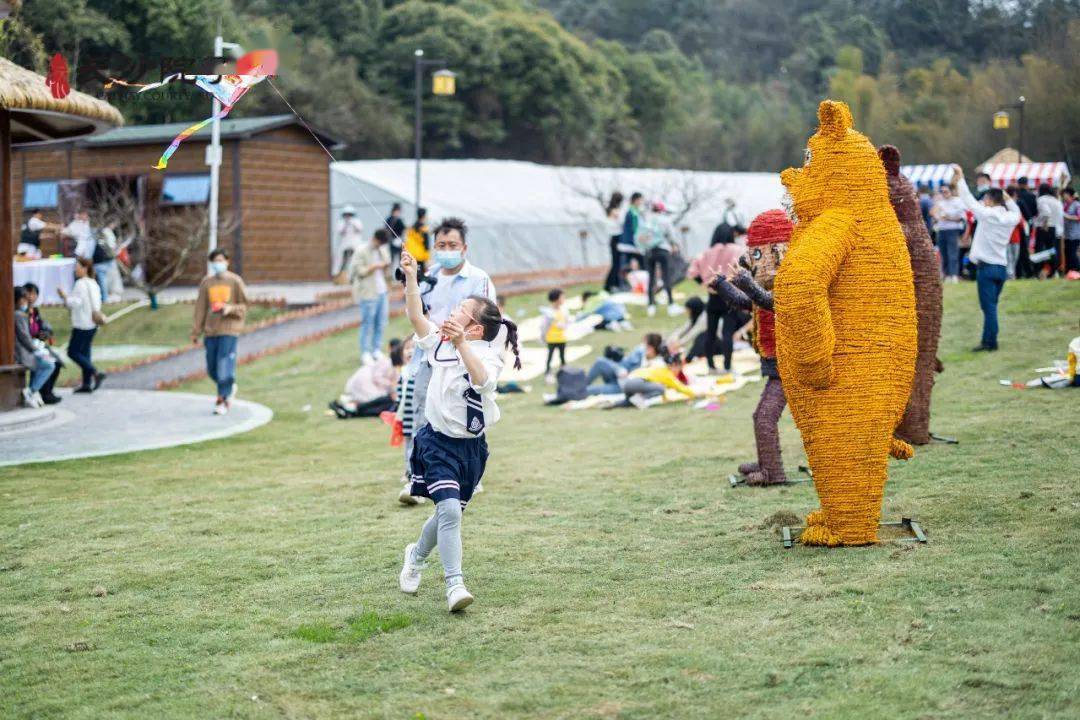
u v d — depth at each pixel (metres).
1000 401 10.23
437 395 5.62
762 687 4.32
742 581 5.68
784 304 5.91
